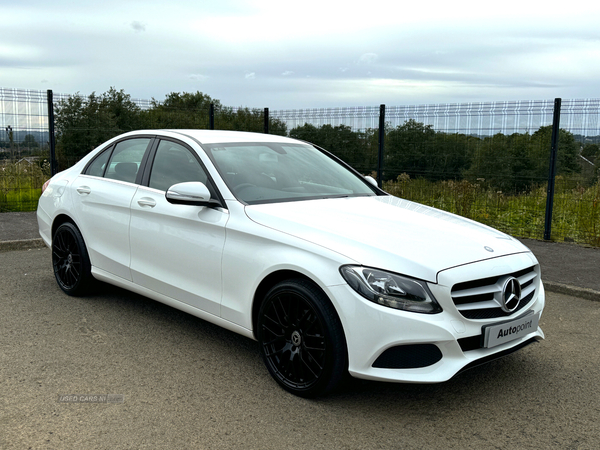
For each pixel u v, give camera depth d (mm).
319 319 3082
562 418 3125
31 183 10461
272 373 3438
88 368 3652
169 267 4055
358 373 2967
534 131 8258
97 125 11359
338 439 2852
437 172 9297
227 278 3605
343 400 3285
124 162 4723
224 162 4047
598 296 5484
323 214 3572
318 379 3127
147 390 3354
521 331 3258
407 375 2916
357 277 2955
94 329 4375
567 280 5938
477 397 3369
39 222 5539
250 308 3479
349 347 2975
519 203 8578
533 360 3984
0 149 10219
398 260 3002
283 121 10969
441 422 3053
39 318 4605
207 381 3494
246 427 2947
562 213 8352
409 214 3844
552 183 8125
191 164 4125
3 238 7559
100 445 2738
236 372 3635
